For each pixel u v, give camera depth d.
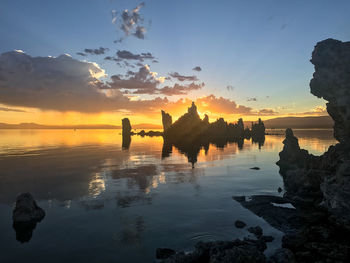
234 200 34.28
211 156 87.50
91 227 24.81
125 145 138.25
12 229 24.42
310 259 18.11
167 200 34.28
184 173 54.94
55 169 59.91
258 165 66.75
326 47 38.81
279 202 32.78
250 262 16.22
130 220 26.73
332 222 25.17
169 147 124.62
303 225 24.88
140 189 40.41
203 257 18.33
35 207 28.58
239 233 23.23
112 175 52.34
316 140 151.62
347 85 35.81
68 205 31.98
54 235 23.06
